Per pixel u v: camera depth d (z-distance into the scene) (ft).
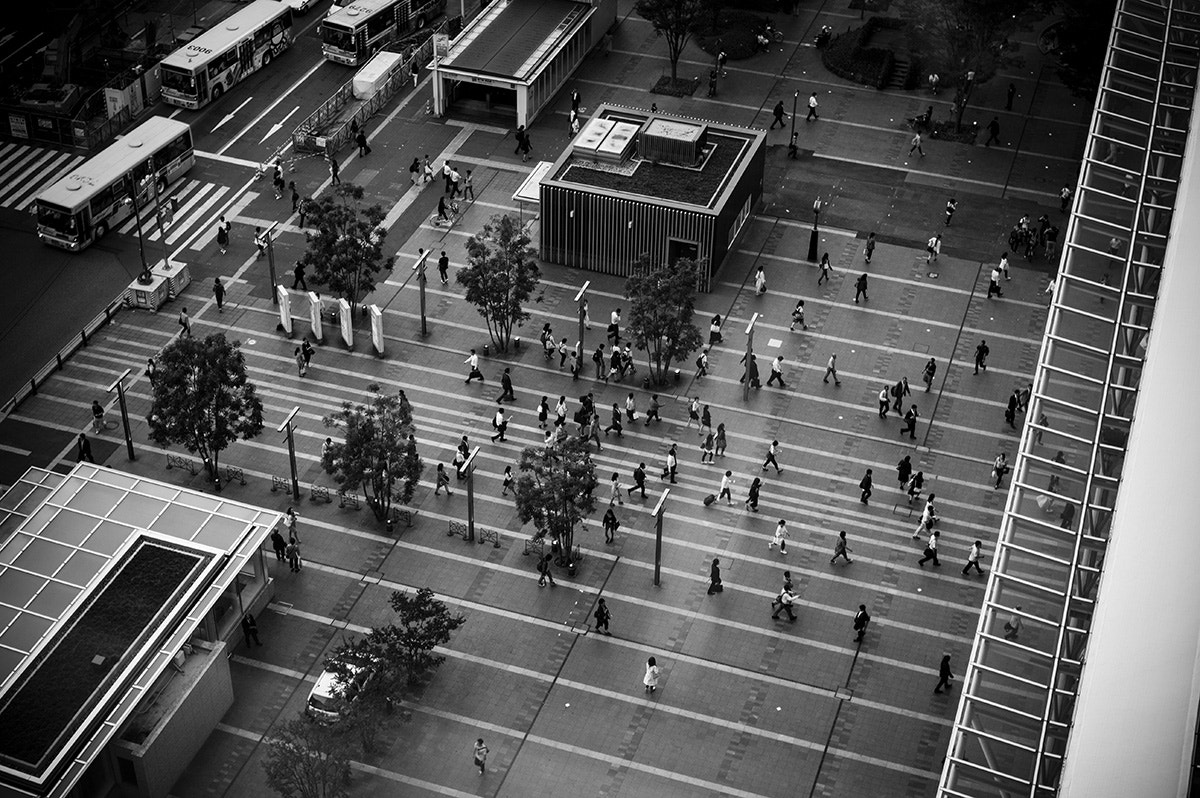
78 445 271.90
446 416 280.31
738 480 266.98
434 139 358.02
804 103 371.97
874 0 409.69
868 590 246.06
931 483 266.98
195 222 329.93
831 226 330.13
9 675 205.87
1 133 360.69
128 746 205.16
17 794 191.62
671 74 381.81
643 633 237.86
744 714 225.35
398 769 215.92
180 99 365.40
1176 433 185.37
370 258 293.23
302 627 237.66
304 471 267.18
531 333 300.61
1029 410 196.65
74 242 316.81
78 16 385.91
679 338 277.64
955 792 159.84
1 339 297.53
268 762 210.18
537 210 334.85
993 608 176.24
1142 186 229.25
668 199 308.60
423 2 403.34
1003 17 341.00
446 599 242.78
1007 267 313.73
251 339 298.15
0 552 224.94
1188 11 271.69
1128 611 167.12
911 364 293.64
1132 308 209.46
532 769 216.74
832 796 213.66
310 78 380.99
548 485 238.07
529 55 363.35
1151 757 153.58
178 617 213.46
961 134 359.46
